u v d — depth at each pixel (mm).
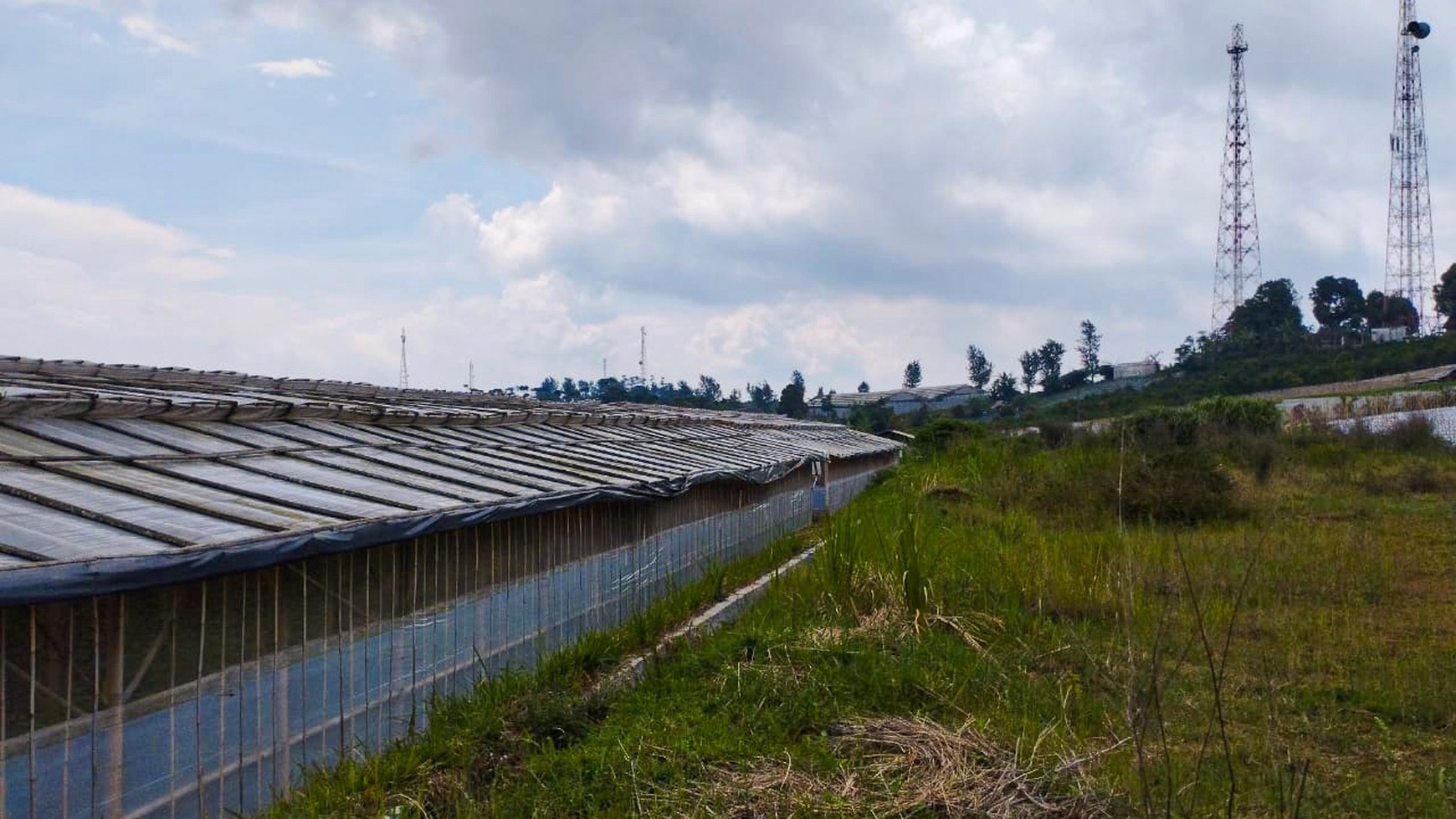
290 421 11195
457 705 8625
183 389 13406
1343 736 8266
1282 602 12820
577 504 11172
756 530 21266
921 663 10023
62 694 5543
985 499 22750
